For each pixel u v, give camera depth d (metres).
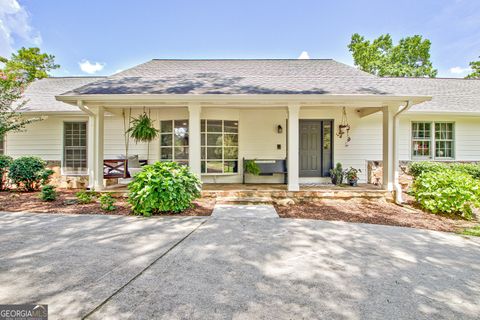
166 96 6.23
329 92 6.55
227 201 6.48
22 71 16.67
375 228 4.69
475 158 9.27
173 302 2.30
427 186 5.90
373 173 8.62
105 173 7.73
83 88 6.92
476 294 2.52
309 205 6.48
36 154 9.17
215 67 9.54
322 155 8.96
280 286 2.61
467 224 5.05
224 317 2.10
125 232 4.28
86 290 2.48
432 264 3.19
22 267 2.96
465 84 11.17
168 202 5.34
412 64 26.52
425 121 9.18
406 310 2.24
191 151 6.68
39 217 5.17
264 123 8.95
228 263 3.13
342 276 2.84
